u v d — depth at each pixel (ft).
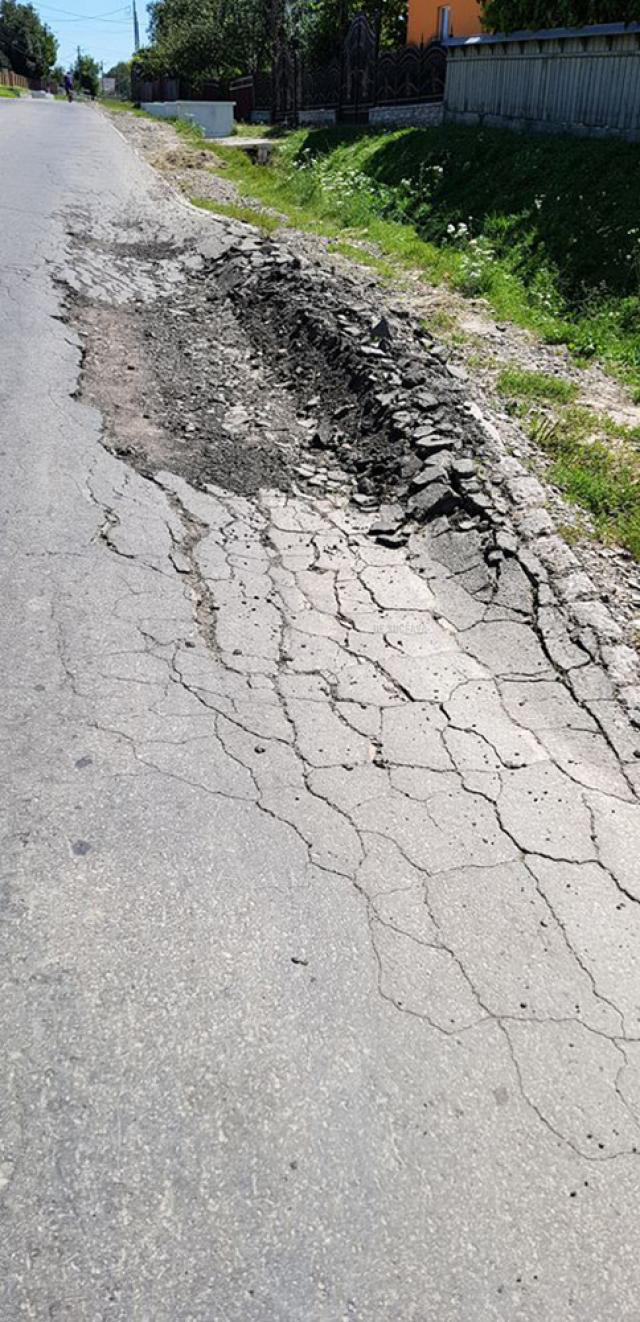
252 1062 6.61
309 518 15.12
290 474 16.70
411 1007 7.11
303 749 9.80
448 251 34.17
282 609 12.48
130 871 8.08
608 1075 6.72
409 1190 5.91
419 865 8.42
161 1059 6.59
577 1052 6.86
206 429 18.30
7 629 11.19
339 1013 7.01
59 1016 6.82
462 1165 6.07
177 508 14.92
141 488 15.35
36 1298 5.24
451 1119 6.35
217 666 11.07
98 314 24.40
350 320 22.67
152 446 17.12
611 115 36.60
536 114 40.88
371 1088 6.50
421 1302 5.36
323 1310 5.28
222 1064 6.59
